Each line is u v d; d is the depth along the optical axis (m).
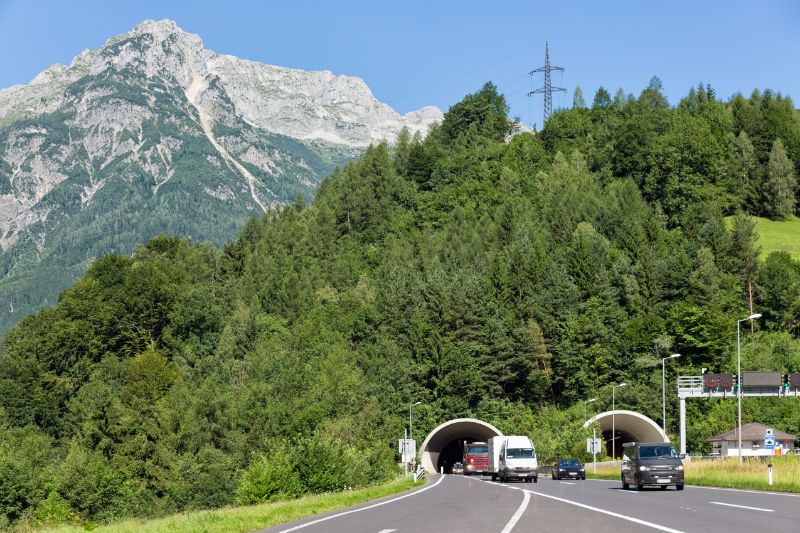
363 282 180.62
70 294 153.88
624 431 128.50
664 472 44.72
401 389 138.50
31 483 75.12
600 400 137.00
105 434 101.12
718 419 123.56
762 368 135.50
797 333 158.25
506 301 160.62
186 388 113.94
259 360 134.75
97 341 143.38
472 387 139.88
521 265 167.00
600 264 167.25
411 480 68.88
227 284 181.75
